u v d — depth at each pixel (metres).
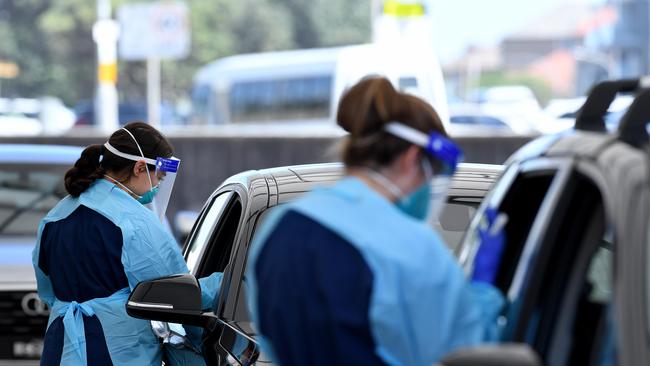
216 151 48.72
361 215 7.59
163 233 14.18
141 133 14.51
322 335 7.44
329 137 48.66
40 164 23.94
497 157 48.38
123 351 14.15
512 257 8.20
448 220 13.75
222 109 107.56
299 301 7.52
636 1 182.88
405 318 7.36
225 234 14.41
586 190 7.47
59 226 14.39
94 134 47.62
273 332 7.68
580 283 7.43
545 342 7.50
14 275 20.78
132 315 12.94
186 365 13.82
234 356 11.91
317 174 14.33
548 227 7.62
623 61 186.88
